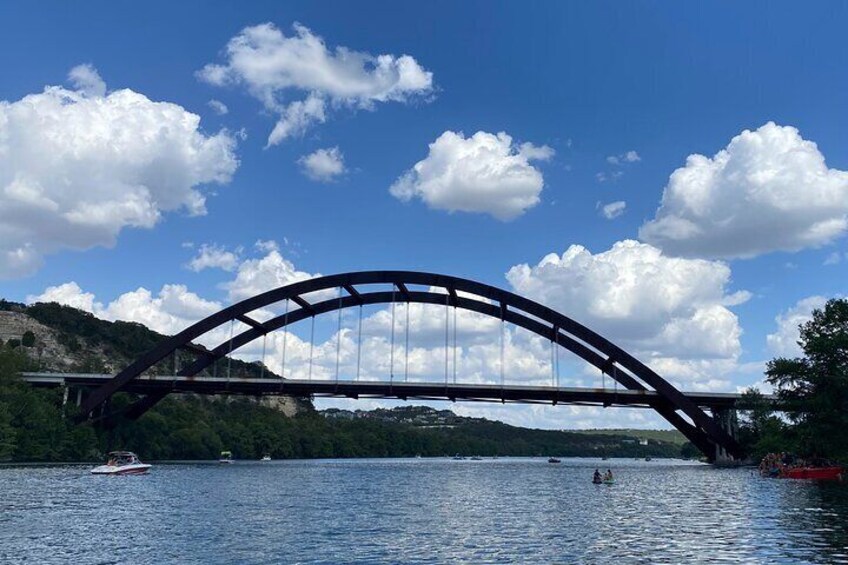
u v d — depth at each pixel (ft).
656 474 400.06
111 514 157.28
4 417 384.06
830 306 290.56
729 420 445.78
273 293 438.40
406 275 435.53
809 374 289.94
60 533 127.13
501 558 105.40
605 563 100.94
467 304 452.76
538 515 165.99
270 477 327.67
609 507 186.70
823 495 210.38
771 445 392.27
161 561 100.78
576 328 425.28
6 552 107.34
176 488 239.91
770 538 122.83
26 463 395.34
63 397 439.63
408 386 419.74
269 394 434.30
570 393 423.64
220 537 124.26
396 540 123.03
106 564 98.22
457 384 419.33
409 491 248.93
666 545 116.78
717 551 110.01
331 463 629.92
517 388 423.23
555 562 101.96
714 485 270.87
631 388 441.68
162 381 427.74
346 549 112.78
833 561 100.63
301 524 144.66
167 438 577.43
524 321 446.19
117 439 483.10
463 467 558.97
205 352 445.37
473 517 161.38
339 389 424.46
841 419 279.49
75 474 304.50
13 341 640.17
